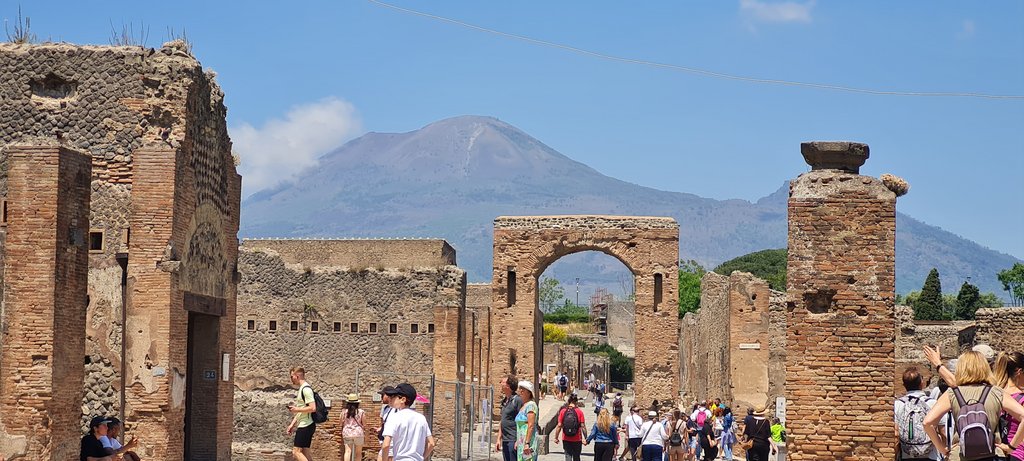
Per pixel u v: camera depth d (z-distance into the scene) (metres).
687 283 139.25
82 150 29.91
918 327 62.16
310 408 27.70
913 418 19.58
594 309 166.38
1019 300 111.12
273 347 60.66
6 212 26.19
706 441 48.22
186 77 30.25
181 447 29.61
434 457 47.41
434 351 59.31
